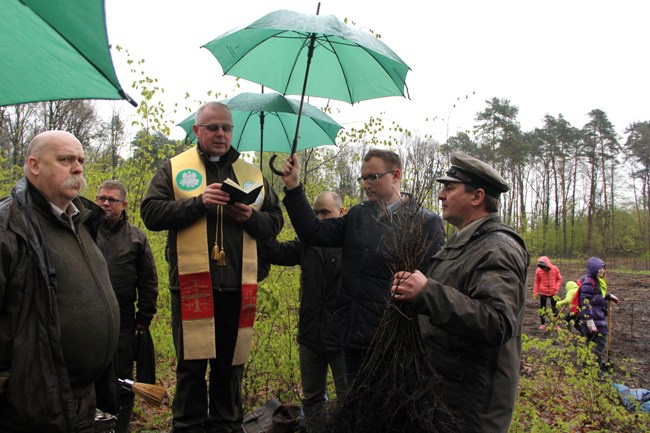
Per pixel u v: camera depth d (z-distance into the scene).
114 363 2.83
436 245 3.01
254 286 3.16
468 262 2.41
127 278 4.40
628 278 28.58
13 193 2.37
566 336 6.12
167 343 5.36
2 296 2.19
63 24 1.45
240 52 3.60
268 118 4.56
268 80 3.86
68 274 2.44
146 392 3.24
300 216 3.28
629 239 42.22
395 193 3.30
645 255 40.75
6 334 2.22
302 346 4.12
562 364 5.68
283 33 3.55
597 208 52.00
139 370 4.48
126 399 4.28
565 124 52.53
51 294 2.28
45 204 2.42
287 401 4.97
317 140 4.70
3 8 1.48
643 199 52.53
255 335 5.29
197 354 2.95
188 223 2.97
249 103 3.92
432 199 3.08
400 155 3.54
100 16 1.39
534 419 4.69
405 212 2.70
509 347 2.36
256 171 3.35
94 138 23.97
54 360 2.26
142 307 4.51
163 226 3.00
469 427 2.30
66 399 2.27
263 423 4.11
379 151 3.32
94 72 1.54
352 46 3.52
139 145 6.60
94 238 2.77
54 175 2.43
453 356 2.38
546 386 5.83
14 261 2.22
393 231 2.64
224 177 3.22
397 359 2.37
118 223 4.47
